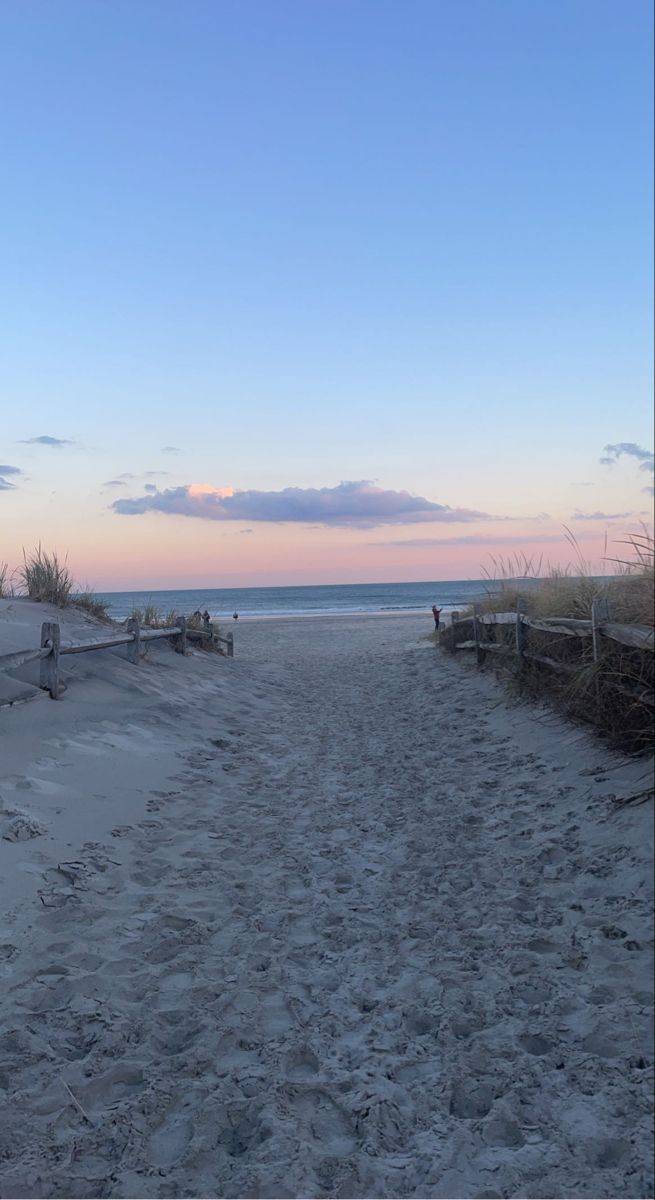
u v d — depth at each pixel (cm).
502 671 1029
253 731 982
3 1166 248
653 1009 301
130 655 1157
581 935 366
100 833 554
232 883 482
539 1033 301
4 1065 298
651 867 404
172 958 386
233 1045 313
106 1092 288
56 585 1411
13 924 410
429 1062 292
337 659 1978
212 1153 254
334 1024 323
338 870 496
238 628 3684
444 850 504
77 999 346
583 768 584
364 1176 239
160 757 764
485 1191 229
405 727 938
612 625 567
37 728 730
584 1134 246
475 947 375
